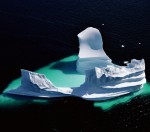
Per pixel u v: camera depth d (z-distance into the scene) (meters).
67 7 117.69
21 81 80.62
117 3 120.12
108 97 78.81
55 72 90.25
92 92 79.38
